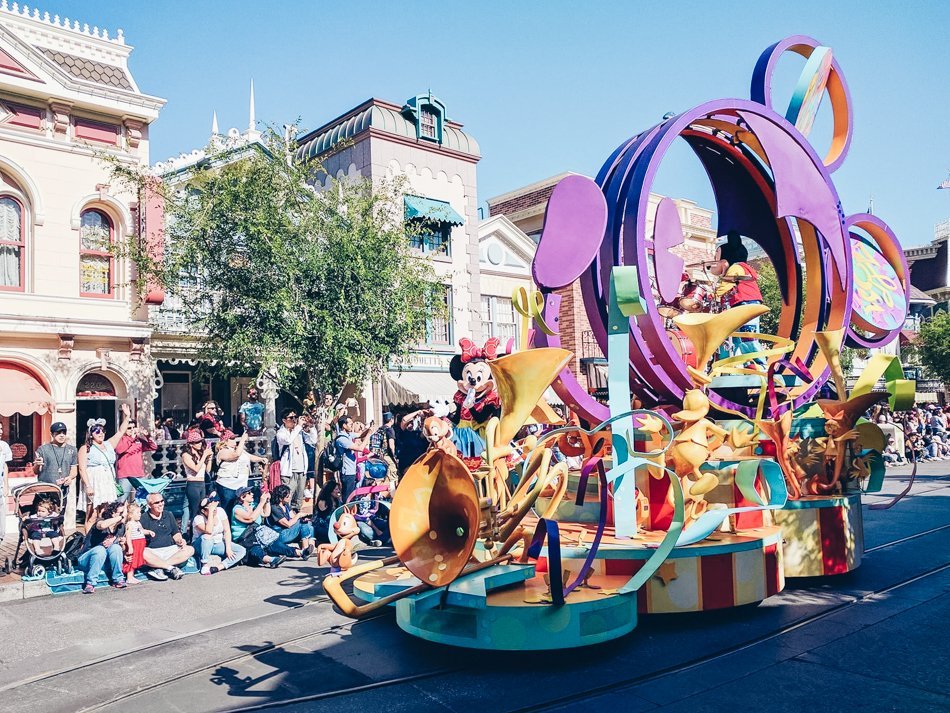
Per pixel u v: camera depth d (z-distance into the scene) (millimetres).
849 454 6176
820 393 7340
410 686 4062
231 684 4234
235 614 5996
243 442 9586
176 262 11906
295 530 8461
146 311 13836
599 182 6188
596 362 6168
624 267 4840
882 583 6035
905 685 3789
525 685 3988
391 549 8828
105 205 13555
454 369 6551
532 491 4484
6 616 6227
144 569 7719
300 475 10508
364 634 5172
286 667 4496
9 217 12680
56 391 12758
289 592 6801
